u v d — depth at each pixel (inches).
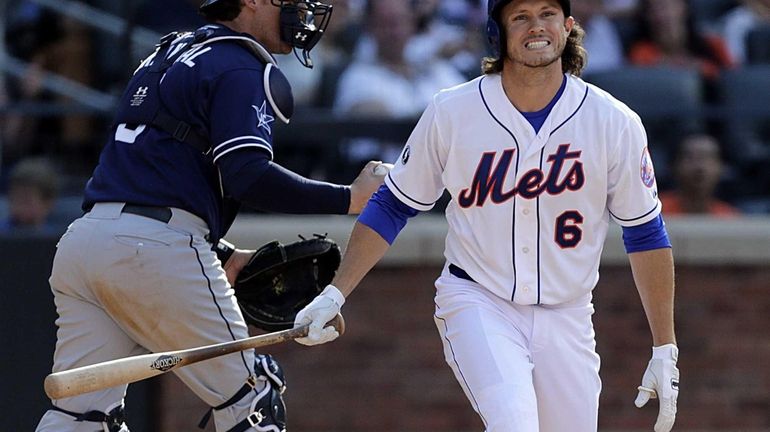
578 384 610.2
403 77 1227.2
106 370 562.6
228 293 643.5
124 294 623.5
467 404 1109.1
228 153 617.6
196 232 634.8
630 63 1273.4
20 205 1127.6
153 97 640.4
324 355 1109.7
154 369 575.2
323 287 718.5
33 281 962.7
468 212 605.0
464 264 610.9
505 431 561.3
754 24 1331.2
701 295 1111.0
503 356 584.4
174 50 653.9
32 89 1274.6
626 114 595.2
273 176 622.2
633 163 594.6
